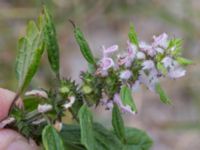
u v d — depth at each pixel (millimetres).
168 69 230
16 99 248
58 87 242
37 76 508
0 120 283
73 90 238
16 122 255
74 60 582
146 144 271
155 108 571
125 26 604
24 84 240
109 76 233
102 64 231
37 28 242
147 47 229
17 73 248
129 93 226
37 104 254
